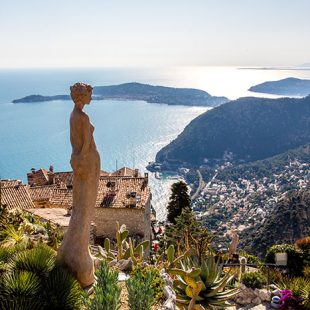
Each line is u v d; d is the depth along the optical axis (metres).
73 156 8.68
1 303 7.46
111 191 36.09
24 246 10.84
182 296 10.79
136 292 8.36
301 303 13.22
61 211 28.77
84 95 8.52
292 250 18.12
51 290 8.00
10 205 30.44
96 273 8.62
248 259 24.08
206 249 13.17
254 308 13.34
